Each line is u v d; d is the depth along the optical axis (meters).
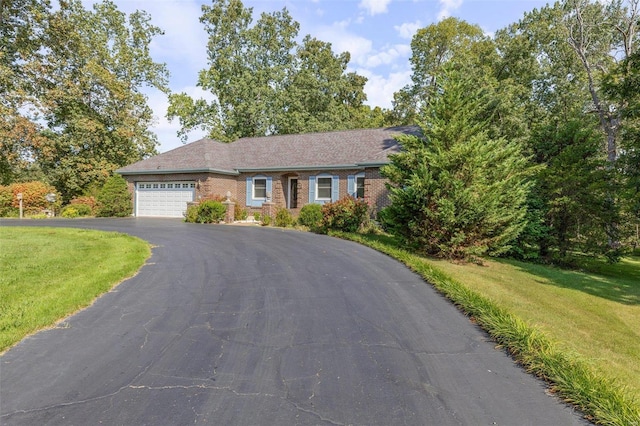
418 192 9.48
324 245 10.84
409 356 3.87
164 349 4.02
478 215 9.21
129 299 5.73
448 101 10.03
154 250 9.80
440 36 33.28
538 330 4.45
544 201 12.47
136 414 2.85
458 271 8.52
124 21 30.42
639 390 3.49
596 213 12.05
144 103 30.66
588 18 23.23
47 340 4.23
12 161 23.70
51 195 23.58
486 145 9.80
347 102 45.59
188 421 2.76
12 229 13.78
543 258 12.74
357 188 18.95
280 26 35.25
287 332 4.50
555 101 23.64
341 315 5.08
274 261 8.50
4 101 23.33
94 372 3.51
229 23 32.78
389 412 2.88
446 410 2.91
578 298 7.86
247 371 3.54
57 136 26.67
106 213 21.95
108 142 28.06
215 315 5.07
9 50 24.59
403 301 5.70
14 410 2.90
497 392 3.17
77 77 27.00
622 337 5.65
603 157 15.73
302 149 21.89
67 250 9.42
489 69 21.58
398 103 36.81
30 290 5.98
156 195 22.09
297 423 2.74
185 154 22.81
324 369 3.58
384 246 10.44
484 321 4.70
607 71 22.02
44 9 25.02
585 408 2.90
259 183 21.44
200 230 14.27
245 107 31.19
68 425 2.71
